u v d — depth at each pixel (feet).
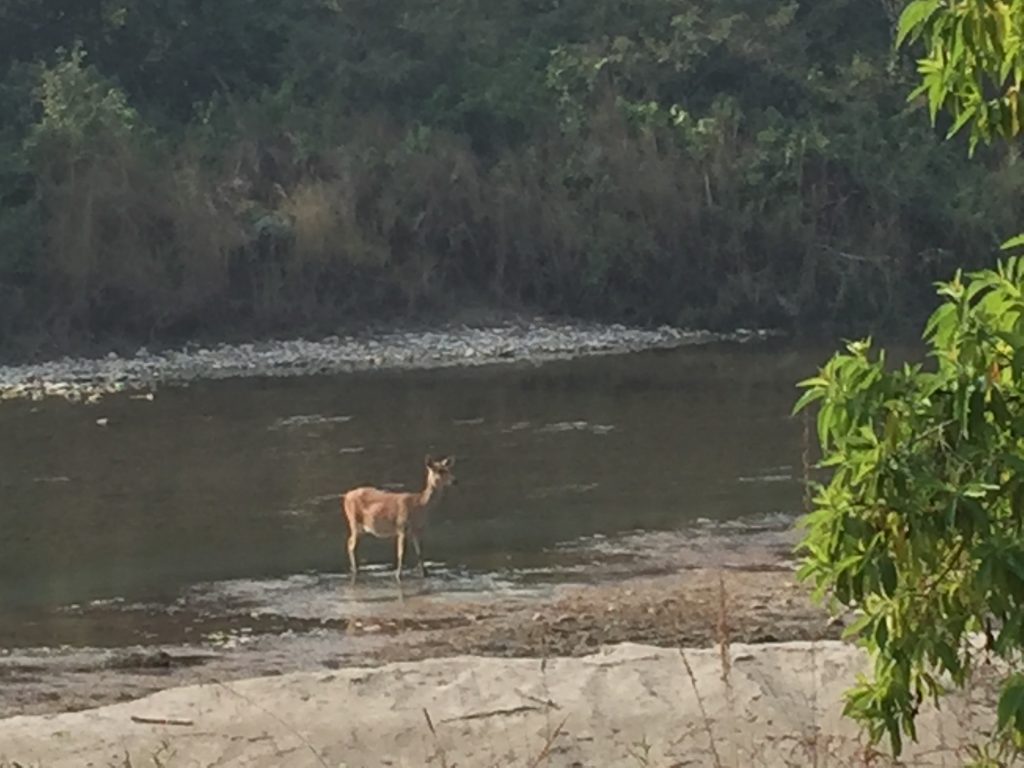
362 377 115.44
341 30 159.84
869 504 17.08
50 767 31.17
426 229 146.61
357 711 33.91
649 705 33.35
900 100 163.53
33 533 62.64
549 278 149.69
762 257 152.97
